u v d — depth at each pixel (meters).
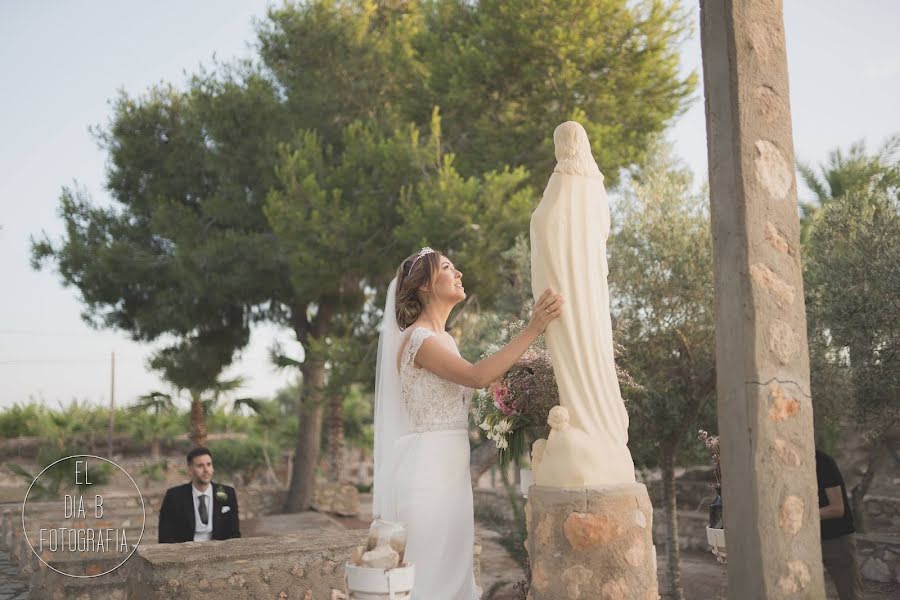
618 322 7.03
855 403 7.20
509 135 12.29
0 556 10.99
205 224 16.88
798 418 2.81
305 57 17.05
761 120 2.87
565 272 2.99
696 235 7.38
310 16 16.84
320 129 16.20
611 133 11.30
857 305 6.86
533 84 11.95
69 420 25.72
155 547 4.98
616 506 2.84
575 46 11.20
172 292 16.77
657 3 11.50
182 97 17.77
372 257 12.53
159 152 17.30
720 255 2.88
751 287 2.77
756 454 2.71
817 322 7.39
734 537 2.79
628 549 2.83
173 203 16.72
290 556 4.88
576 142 3.11
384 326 3.63
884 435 8.51
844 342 7.12
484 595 8.06
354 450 28.67
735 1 2.87
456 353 3.28
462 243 11.20
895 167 10.89
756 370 2.74
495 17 12.02
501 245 11.15
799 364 2.84
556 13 11.27
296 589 4.88
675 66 12.08
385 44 16.73
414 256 3.45
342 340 13.28
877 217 7.11
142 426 25.27
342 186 13.01
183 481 23.06
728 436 2.82
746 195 2.80
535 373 3.47
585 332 2.97
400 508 3.18
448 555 3.14
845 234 7.43
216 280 15.72
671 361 7.45
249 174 16.64
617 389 3.05
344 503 18.05
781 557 2.71
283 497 18.17
